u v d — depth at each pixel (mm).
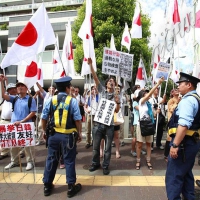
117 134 5312
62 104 3418
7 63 3666
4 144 3707
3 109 5113
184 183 2896
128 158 5285
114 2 10086
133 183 3775
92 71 4230
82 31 5203
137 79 7723
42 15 4051
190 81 2668
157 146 6254
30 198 3256
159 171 4398
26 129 3801
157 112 5891
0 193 3416
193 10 7340
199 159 4781
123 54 4992
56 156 3449
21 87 4312
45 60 15914
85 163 4898
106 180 3916
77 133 3502
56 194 3383
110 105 4242
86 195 3334
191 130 2592
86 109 6508
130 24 10336
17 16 18125
